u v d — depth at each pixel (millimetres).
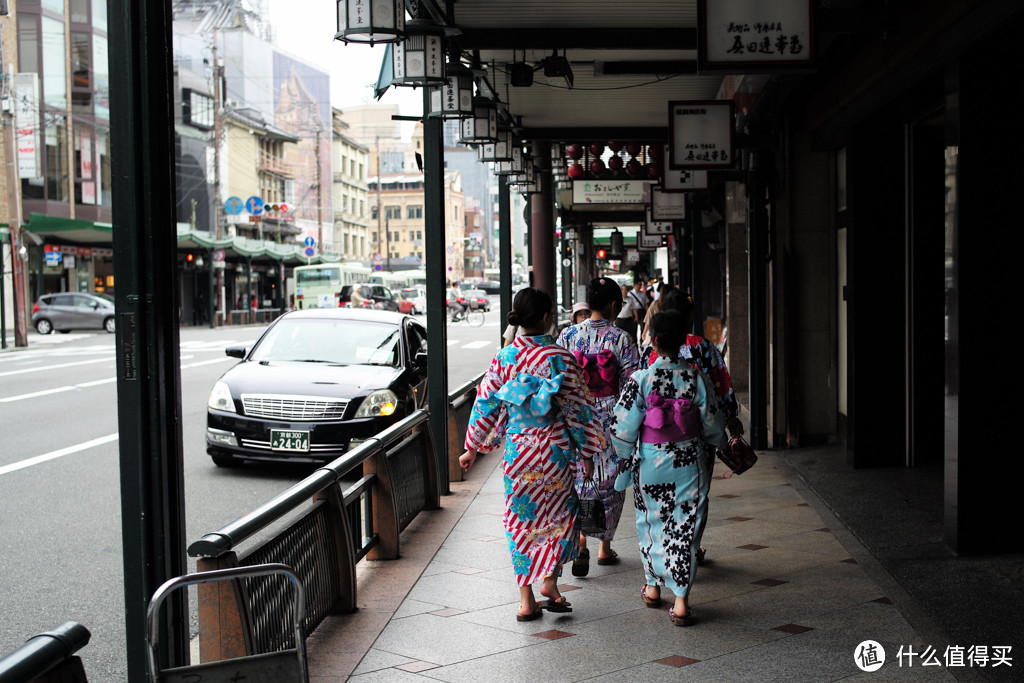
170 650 3418
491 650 4570
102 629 5211
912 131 8508
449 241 103438
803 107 10094
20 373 20094
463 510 7668
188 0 67688
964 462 5871
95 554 6707
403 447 6965
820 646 4531
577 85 11492
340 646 4629
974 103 5676
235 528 3750
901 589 5363
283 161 69062
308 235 71375
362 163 87375
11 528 7469
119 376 3391
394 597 5402
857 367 8859
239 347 11078
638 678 4191
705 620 4965
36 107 32062
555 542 5000
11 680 2156
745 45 5898
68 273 41906
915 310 8695
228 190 58000
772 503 7758
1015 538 5914
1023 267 5730
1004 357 5801
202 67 62062
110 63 3361
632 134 14398
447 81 7055
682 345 5348
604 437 5090
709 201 17344
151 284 3387
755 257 10320
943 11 5602
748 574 5793
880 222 8719
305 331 11023
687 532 4961
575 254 30219
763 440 10398
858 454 8914
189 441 11891
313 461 9508
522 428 5031
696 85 11445
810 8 5867
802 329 10469
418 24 6953
